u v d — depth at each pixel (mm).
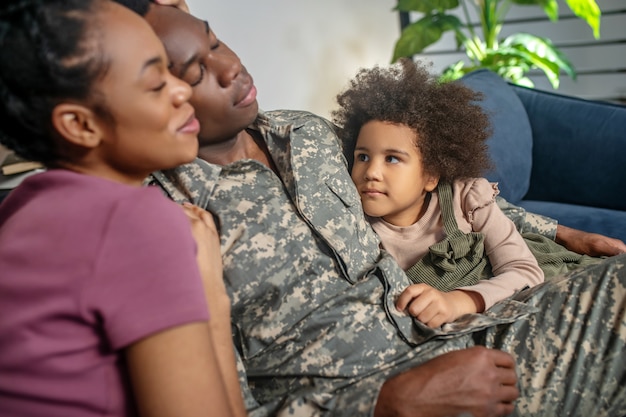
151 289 667
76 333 683
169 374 669
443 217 1299
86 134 753
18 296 684
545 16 3492
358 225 1210
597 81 3510
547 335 1095
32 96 723
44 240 688
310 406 973
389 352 1091
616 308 1075
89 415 704
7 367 692
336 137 1310
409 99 1257
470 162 1302
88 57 708
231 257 1060
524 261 1271
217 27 2836
